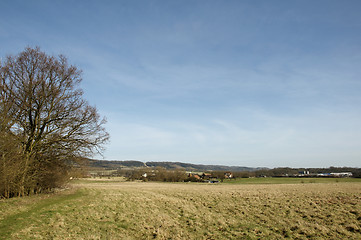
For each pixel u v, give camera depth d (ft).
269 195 99.45
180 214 66.95
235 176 404.57
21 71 70.90
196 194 107.55
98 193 102.73
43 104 73.15
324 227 49.19
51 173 78.48
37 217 49.90
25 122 70.85
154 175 376.68
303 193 102.06
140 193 110.22
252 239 44.01
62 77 77.66
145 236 46.50
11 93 67.36
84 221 52.54
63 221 49.88
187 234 47.62
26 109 69.67
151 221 57.31
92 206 68.85
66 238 40.52
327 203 75.87
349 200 78.33
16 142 59.00
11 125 63.36
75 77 81.87
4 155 54.85
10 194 69.31
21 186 67.82
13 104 65.57
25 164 65.41
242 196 98.12
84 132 81.20
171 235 46.93
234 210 71.26
